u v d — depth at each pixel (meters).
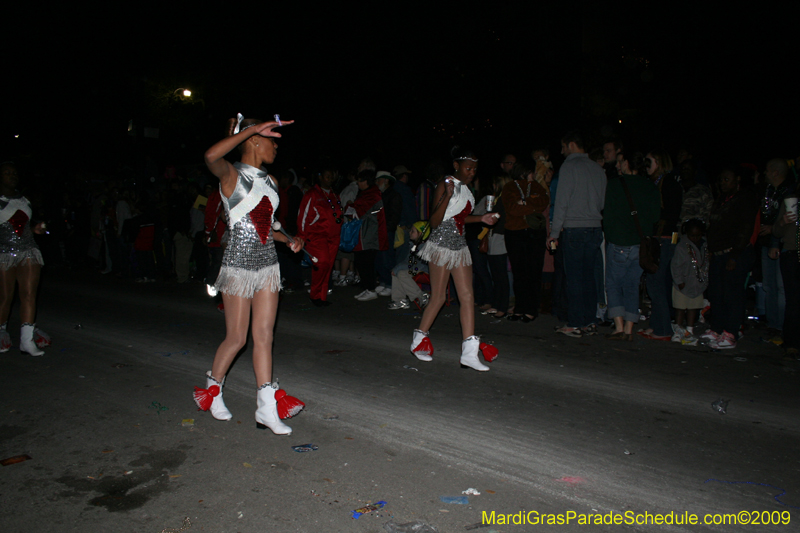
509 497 3.44
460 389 5.26
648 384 5.38
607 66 17.16
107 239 13.14
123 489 3.49
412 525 3.13
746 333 7.20
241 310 4.25
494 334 7.20
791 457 3.97
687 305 6.73
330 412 4.71
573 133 6.91
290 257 10.17
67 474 3.67
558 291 7.79
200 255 11.99
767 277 7.14
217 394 4.41
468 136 17.31
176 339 7.08
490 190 8.34
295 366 5.96
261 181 4.12
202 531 3.06
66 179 16.86
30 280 6.26
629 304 6.80
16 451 3.99
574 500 3.42
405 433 4.31
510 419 4.58
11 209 6.10
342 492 3.46
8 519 3.17
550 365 5.95
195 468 3.74
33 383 5.41
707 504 3.39
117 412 4.69
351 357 6.27
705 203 6.97
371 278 9.60
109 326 7.81
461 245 5.69
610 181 6.69
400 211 8.66
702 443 4.17
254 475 3.65
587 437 4.26
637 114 16.56
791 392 5.17
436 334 7.23
